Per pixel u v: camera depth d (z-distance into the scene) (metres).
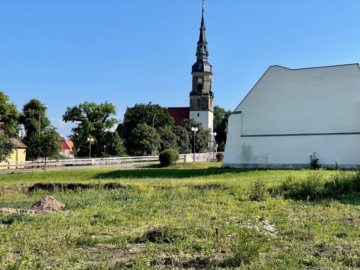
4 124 70.12
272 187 20.72
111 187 25.27
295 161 37.06
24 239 10.83
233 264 8.52
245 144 39.50
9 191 25.75
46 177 34.84
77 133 85.62
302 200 18.27
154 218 13.94
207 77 112.50
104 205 17.38
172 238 10.54
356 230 11.48
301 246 9.79
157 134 74.94
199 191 21.48
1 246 10.12
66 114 87.00
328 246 9.73
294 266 8.23
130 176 33.34
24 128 77.06
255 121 39.25
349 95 35.50
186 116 115.69
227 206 16.52
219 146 116.38
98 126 85.94
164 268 8.35
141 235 11.23
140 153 73.44
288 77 38.12
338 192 19.28
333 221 12.95
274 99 38.59
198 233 11.04
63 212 15.74
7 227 12.64
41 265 8.48
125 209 16.08
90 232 11.81
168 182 25.20
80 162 52.88
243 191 20.78
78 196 21.69
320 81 36.72
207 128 111.19
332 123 35.91
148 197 19.66
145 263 8.55
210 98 113.38
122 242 10.57
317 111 36.59
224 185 22.84
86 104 86.19
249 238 9.18
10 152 39.53
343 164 35.00
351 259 8.68
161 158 46.00
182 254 9.20
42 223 13.05
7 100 70.06
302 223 12.50
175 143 79.19
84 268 8.35
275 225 12.33
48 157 43.38
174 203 17.44
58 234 11.52
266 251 9.36
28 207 17.52
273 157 38.12
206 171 34.81
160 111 92.25
